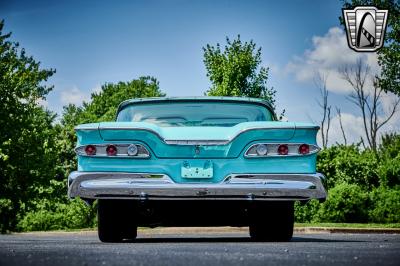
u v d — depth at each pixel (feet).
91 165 22.38
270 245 20.34
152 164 22.18
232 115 24.08
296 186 22.12
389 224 74.13
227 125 23.84
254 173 22.11
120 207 23.53
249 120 23.98
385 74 135.64
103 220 23.71
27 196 96.17
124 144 22.25
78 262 13.11
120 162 22.25
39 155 94.58
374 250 17.13
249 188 21.97
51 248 18.54
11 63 94.63
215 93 95.55
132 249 17.51
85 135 22.49
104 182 22.20
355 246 19.70
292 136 22.29
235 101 24.40
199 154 22.13
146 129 22.15
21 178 94.38
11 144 92.02
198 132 22.41
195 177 22.07
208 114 23.99
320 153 98.78
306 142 22.34
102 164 22.34
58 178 151.53
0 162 92.17
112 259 13.82
